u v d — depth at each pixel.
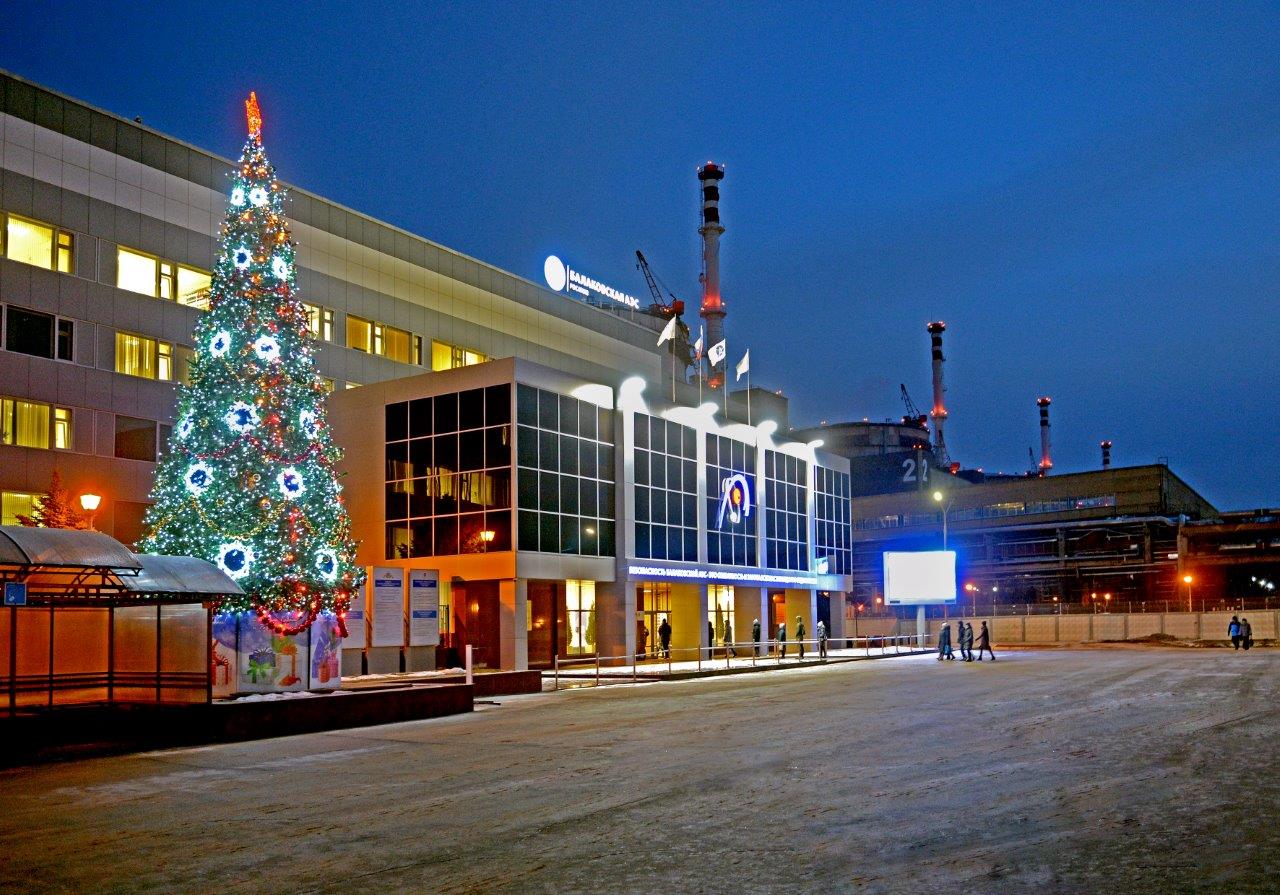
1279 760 14.75
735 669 41.88
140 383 42.84
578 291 71.50
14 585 19.83
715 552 57.34
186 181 45.66
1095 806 11.45
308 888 8.70
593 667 47.56
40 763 17.52
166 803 13.14
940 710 23.20
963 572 120.25
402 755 17.55
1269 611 75.69
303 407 28.69
